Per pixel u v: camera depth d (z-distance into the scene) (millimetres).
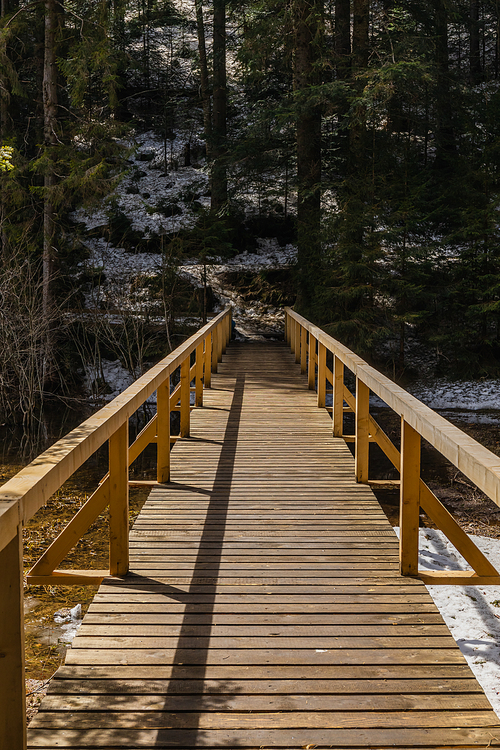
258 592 3617
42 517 7820
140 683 2740
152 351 16859
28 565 6254
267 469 6137
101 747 2332
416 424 3092
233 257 23250
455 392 15453
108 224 22766
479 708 2580
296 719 2506
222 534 4512
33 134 19016
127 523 3832
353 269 15117
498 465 1948
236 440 7277
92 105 27156
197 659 2934
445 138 19859
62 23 15227
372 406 14484
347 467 6219
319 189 16844
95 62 14711
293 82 18031
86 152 15898
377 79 15570
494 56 35531
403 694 2678
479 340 16859
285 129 20016
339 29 19234
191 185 25703
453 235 16188
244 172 19859
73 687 2709
